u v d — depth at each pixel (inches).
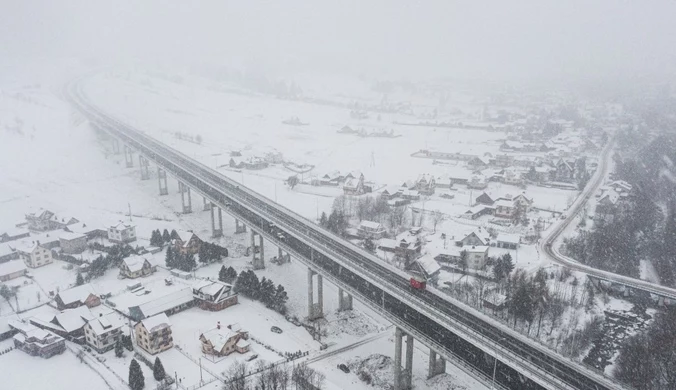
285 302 6028.5
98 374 4675.2
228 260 7214.6
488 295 5816.9
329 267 5388.8
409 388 4645.7
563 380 3412.9
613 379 3427.7
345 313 5905.5
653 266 7017.7
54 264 6958.7
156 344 4965.6
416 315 4345.5
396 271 5068.9
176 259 6830.7
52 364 4845.0
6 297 5935.0
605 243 7327.8
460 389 4633.4
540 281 6003.9
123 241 7544.3
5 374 4677.7
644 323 5610.2
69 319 5275.6
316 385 4448.8
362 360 4995.1
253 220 6879.9
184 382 4500.5
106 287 6274.6
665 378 4473.4
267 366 4749.0
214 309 5816.9
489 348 3740.2
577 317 5575.8
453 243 7450.8
